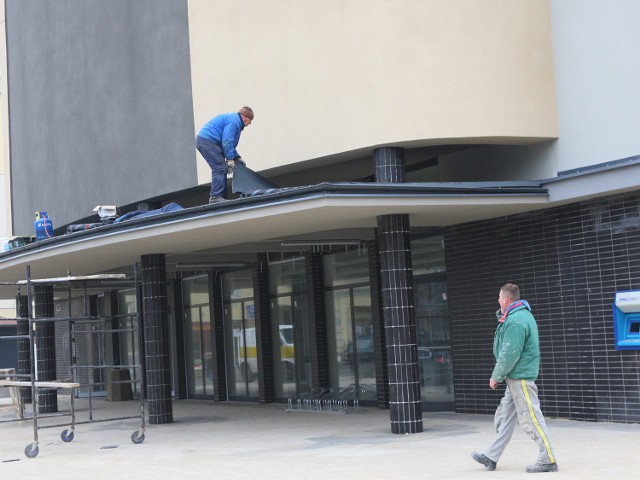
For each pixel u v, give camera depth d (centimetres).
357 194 1445
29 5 2828
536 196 1606
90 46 2444
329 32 1688
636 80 1523
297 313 2411
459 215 1700
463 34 1586
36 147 2795
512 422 1125
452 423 1716
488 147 1764
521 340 1079
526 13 1627
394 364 1591
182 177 2106
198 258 2398
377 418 1905
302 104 1741
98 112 2416
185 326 2930
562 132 1630
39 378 2584
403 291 1591
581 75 1603
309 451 1439
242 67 1891
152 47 2194
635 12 1526
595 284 1608
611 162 1533
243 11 1889
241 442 1633
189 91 2072
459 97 1580
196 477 1240
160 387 2069
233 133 1688
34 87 2797
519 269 1748
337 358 2270
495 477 1073
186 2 2077
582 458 1188
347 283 2236
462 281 1872
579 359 1638
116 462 1464
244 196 1638
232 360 2695
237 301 2656
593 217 1611
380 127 1603
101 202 2416
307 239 1991
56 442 1817
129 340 3312
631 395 1553
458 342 1884
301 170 1877
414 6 1593
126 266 2384
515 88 1605
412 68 1588
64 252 1947
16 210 2977
